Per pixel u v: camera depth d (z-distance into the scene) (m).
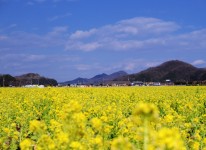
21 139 10.51
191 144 8.10
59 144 5.62
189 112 16.62
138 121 3.99
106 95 29.17
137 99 26.36
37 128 6.14
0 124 12.79
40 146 5.91
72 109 5.56
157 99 26.00
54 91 32.34
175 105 22.28
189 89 42.44
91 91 37.09
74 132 5.50
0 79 99.94
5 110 17.69
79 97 25.41
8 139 10.52
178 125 10.69
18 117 14.77
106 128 7.55
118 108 18.25
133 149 3.74
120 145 3.68
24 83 108.44
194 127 12.65
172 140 3.23
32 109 19.52
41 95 27.84
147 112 3.29
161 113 18.27
